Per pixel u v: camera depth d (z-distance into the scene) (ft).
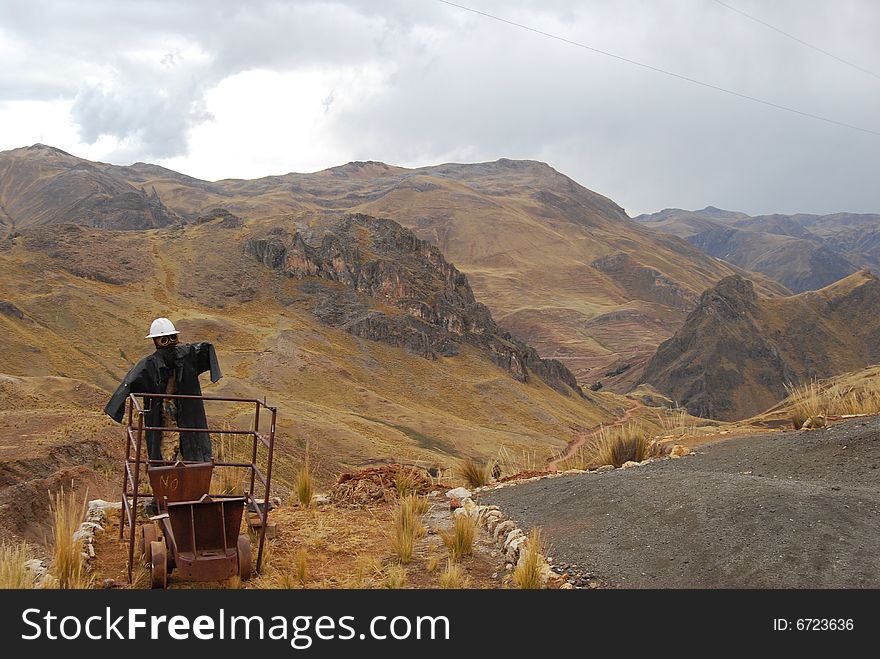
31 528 56.24
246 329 496.23
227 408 311.06
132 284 540.52
